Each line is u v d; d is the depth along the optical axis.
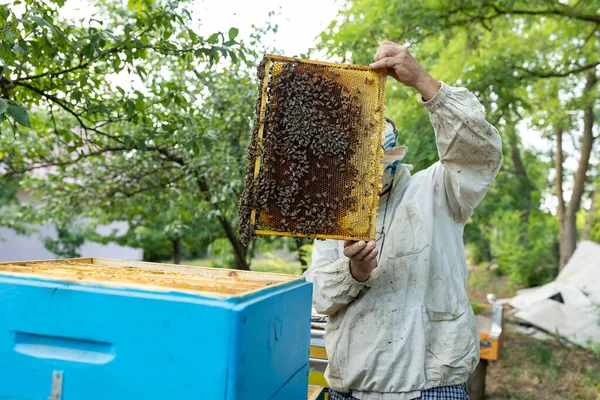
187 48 3.08
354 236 1.98
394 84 7.78
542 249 17.41
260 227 1.97
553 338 9.77
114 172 6.24
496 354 4.54
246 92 5.46
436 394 2.13
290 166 1.93
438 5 7.62
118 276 1.50
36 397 1.29
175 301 1.19
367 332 2.23
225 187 5.38
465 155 2.11
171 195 6.64
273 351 1.39
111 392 1.23
